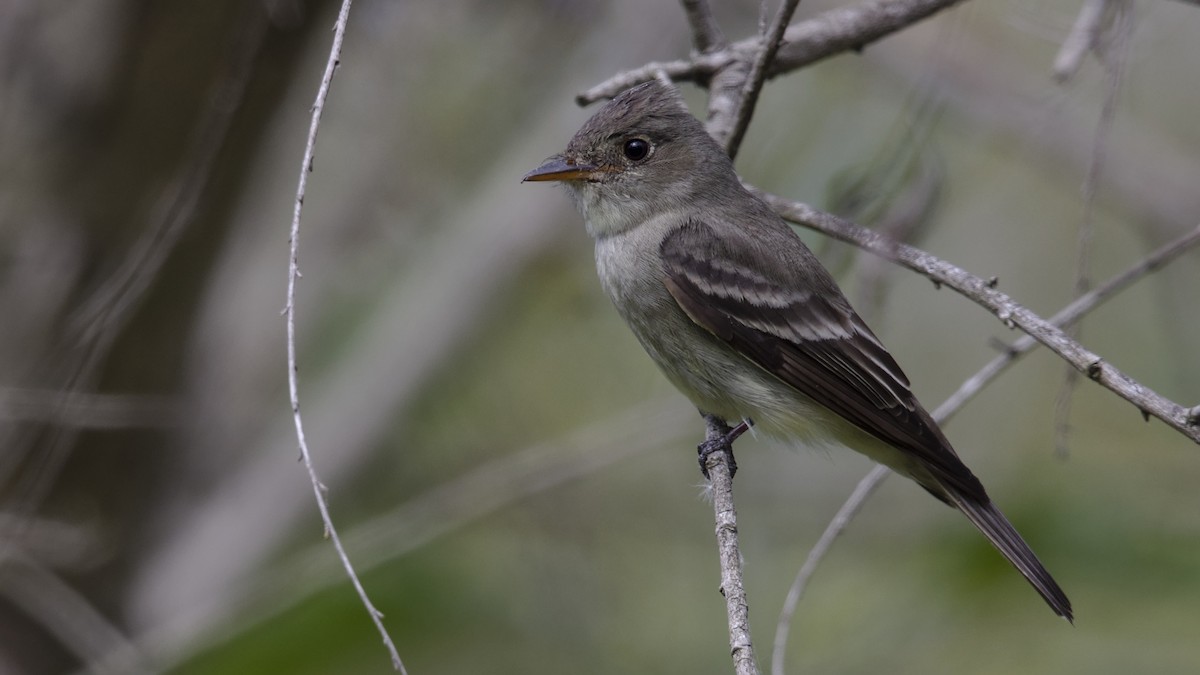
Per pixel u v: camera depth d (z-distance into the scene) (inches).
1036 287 499.5
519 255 486.6
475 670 448.5
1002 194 505.4
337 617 418.0
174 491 454.3
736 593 244.2
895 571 471.5
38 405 389.7
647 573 486.0
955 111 474.0
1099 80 437.4
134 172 410.9
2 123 406.0
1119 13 295.6
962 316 494.3
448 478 501.0
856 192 350.0
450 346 482.3
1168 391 491.2
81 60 402.0
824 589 474.3
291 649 413.4
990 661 442.6
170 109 404.8
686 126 343.9
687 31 489.4
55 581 397.4
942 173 348.8
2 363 408.5
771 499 492.4
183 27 391.9
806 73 489.1
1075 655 434.6
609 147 344.5
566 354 522.0
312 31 401.7
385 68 471.5
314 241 476.1
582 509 491.2
